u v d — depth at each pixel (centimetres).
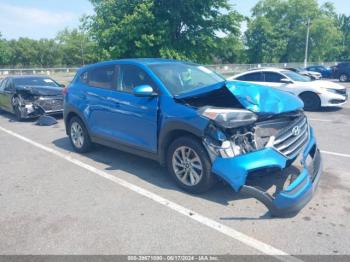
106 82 554
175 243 322
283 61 6675
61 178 508
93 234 343
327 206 384
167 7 2002
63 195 444
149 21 1947
